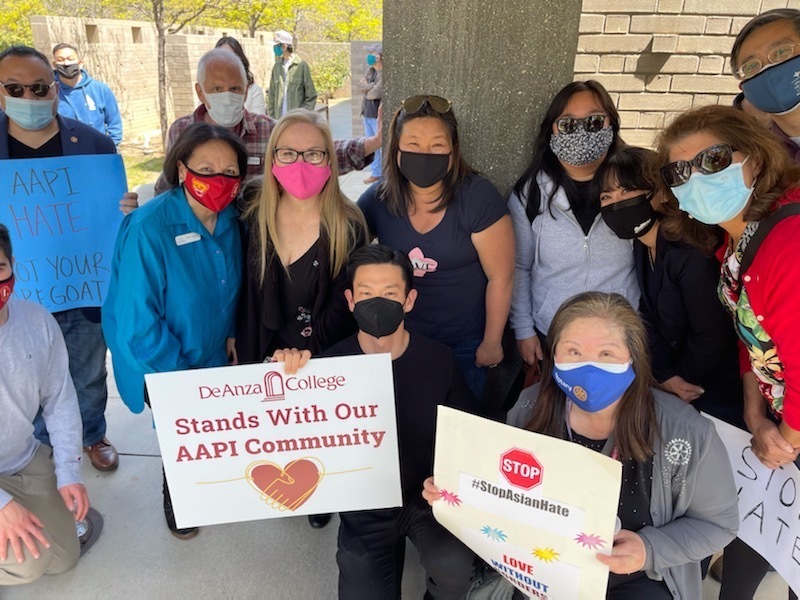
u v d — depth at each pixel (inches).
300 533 109.7
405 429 88.3
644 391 70.1
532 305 106.7
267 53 687.7
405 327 95.3
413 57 107.7
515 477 66.7
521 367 119.4
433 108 89.9
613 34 169.8
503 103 107.1
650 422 70.3
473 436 67.4
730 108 69.6
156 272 90.1
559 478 64.4
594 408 70.4
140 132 490.0
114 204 113.8
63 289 113.6
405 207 97.9
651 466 70.8
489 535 71.5
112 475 123.8
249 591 97.7
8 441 91.8
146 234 89.4
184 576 100.6
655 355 92.8
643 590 72.9
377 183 108.0
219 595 97.0
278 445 81.6
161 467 126.0
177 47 498.3
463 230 95.3
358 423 80.5
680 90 172.9
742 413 85.4
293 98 369.1
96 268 115.1
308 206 95.0
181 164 91.0
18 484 92.9
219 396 78.6
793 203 64.2
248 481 83.5
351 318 99.3
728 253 74.5
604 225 95.5
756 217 67.4
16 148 109.9
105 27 444.5
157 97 512.1
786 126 94.7
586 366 68.5
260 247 95.2
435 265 98.0
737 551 83.9
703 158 69.0
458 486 70.5
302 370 77.9
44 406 96.7
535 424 77.5
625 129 178.1
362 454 82.2
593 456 62.0
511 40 103.1
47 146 111.8
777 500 76.7
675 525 71.2
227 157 90.2
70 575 100.9
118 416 142.9
